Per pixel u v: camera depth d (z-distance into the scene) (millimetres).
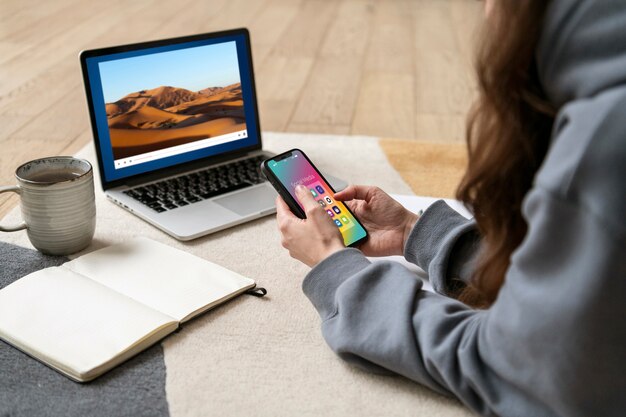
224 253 1111
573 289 600
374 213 1089
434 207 1031
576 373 634
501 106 684
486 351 699
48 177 1091
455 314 778
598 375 634
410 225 1073
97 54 1242
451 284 996
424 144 1712
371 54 3109
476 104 744
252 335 902
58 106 2277
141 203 1239
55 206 1040
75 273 988
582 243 591
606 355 621
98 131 1257
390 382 823
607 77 579
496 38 660
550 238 607
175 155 1350
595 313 599
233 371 834
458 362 741
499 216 751
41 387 796
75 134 2029
